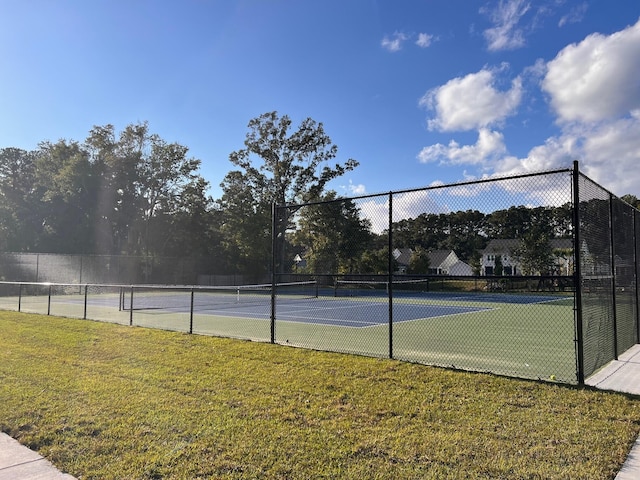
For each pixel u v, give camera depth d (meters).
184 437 3.91
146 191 45.28
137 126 44.53
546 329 11.88
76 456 3.56
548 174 5.73
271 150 41.88
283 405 4.80
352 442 3.79
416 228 7.20
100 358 7.27
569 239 6.23
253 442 3.78
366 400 4.96
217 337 9.36
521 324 13.04
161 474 3.22
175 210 46.72
